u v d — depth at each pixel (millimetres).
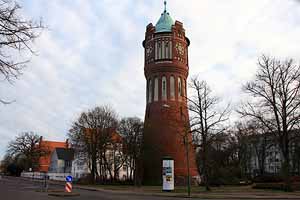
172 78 59188
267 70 38062
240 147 69438
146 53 62062
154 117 58812
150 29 61500
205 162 39812
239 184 57406
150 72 60375
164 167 38875
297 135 37250
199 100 39875
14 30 8461
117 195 31906
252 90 43188
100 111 65812
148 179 58375
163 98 58562
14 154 99250
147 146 59188
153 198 27844
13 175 108625
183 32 61719
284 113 36688
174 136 56688
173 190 38750
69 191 31953
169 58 59250
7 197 24891
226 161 70812
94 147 64438
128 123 64562
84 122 65062
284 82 37062
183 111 57750
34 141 98062
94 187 50500
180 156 56250
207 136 40469
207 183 39094
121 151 66438
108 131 65188
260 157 75000
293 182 42719
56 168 110750
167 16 63000
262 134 53781
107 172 78438
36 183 58594
